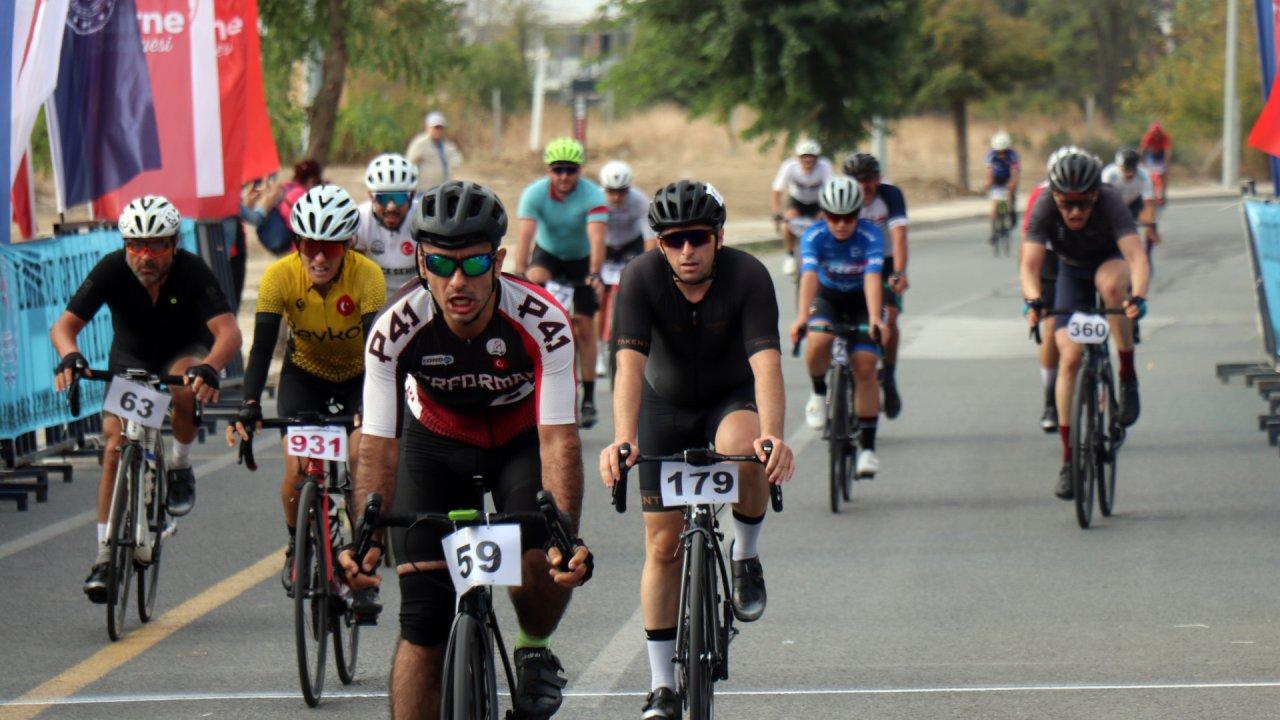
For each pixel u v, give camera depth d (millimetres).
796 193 36156
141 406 11812
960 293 38469
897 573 13477
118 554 11836
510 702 10438
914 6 58469
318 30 39969
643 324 9344
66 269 20219
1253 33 94812
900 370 26438
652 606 9266
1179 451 18906
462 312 7629
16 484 17406
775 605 12516
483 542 7535
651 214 9109
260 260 47500
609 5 60594
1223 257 46156
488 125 97562
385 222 15711
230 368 24375
